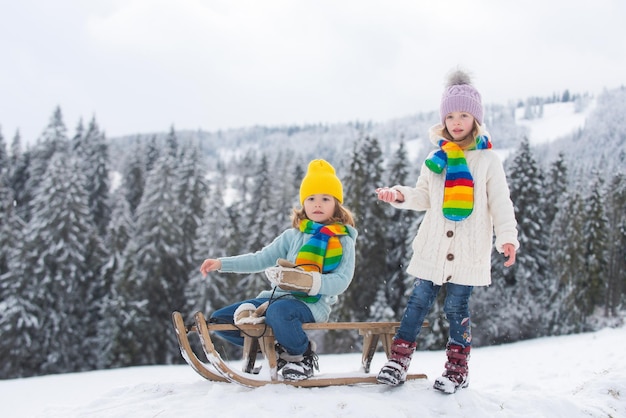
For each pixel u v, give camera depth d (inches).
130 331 1160.2
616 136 2311.8
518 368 315.9
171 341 1229.1
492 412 135.7
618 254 1380.4
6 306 1133.1
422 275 148.9
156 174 1406.3
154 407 130.6
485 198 149.5
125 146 5812.0
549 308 1223.5
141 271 1245.7
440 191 151.4
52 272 1219.9
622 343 394.3
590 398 157.8
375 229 1193.4
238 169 3821.4
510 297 1213.1
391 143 6722.4
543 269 1283.2
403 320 148.4
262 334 141.4
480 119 154.9
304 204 162.9
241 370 153.4
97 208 1887.3
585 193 1424.7
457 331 147.6
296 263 151.7
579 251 1227.9
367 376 147.3
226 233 1317.7
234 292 1285.7
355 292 1153.4
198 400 133.5
